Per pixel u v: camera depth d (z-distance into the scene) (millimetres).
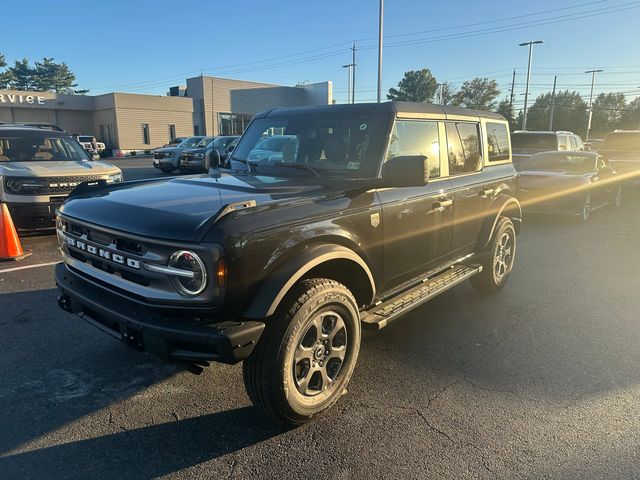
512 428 3102
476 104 87438
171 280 2611
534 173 10789
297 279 2832
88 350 4117
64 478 2631
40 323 4633
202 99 46344
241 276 2598
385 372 3828
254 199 3037
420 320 4918
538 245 8367
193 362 2689
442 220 4332
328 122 4023
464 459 2807
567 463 2771
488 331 4648
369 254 3469
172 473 2682
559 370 3875
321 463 2770
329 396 3211
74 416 3191
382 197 3578
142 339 2717
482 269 5410
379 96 27938
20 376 3684
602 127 91000
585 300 5535
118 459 2791
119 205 3053
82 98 43906
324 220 3078
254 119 4688
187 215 2723
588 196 10531
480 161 5109
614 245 8375
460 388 3590
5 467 2703
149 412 3252
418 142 4102
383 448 2904
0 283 5809
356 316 3303
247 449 2889
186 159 20672
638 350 4238
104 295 3027
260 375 2840
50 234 8625
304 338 3031
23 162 8641
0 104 39719
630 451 2877
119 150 40594
